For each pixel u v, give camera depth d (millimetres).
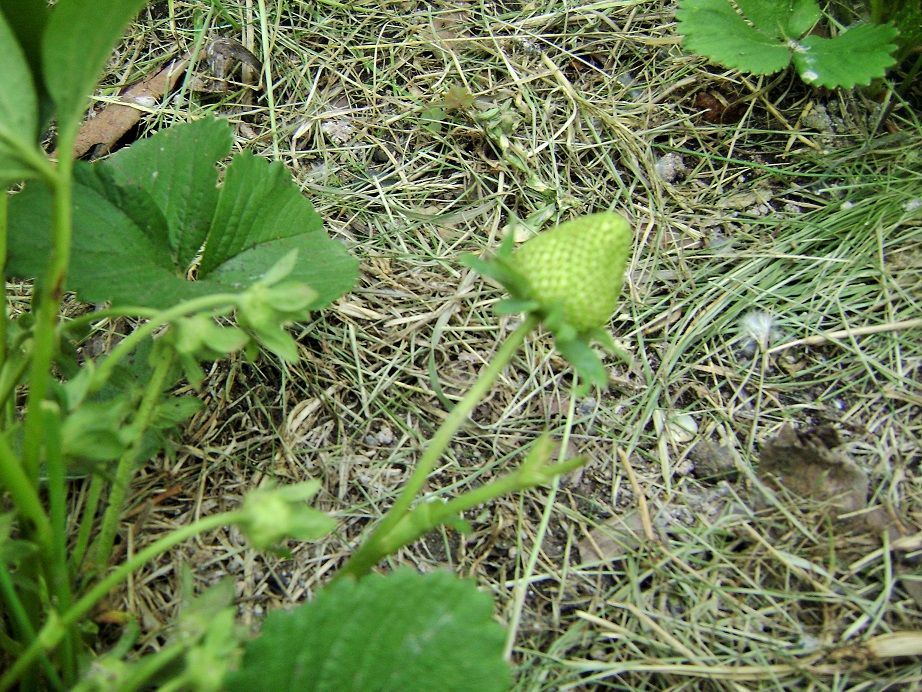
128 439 201
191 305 205
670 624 268
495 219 357
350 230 351
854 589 271
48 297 183
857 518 283
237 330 210
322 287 269
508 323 327
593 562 280
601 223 201
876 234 339
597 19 409
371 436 303
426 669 195
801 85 385
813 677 256
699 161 372
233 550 274
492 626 195
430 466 207
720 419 309
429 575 197
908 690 253
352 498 290
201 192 271
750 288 333
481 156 374
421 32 405
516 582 272
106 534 239
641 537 285
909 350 317
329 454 297
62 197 179
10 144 171
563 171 370
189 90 381
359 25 406
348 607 193
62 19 171
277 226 276
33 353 202
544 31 408
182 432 294
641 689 256
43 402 193
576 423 307
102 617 241
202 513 282
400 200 360
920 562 274
